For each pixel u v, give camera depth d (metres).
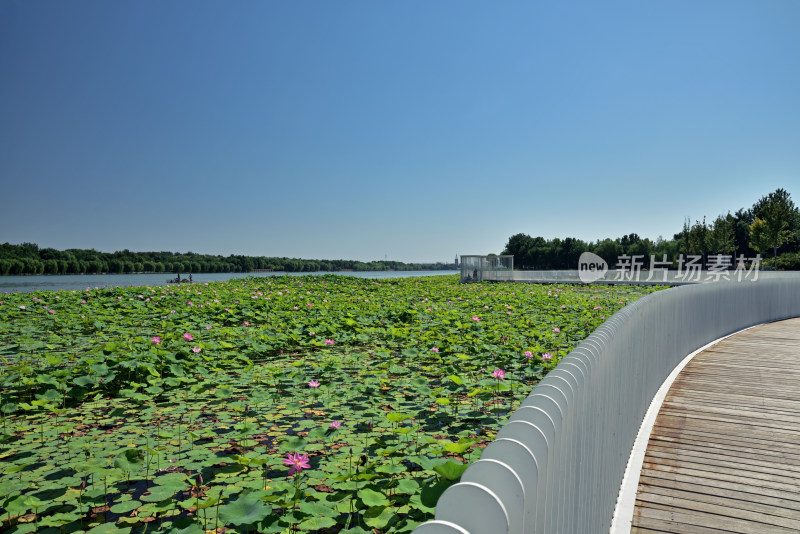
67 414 4.25
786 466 3.27
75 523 2.51
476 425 3.95
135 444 3.55
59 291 14.50
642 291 19.77
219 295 14.23
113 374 4.92
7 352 6.68
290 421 4.05
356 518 2.55
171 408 4.40
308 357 6.55
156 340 6.21
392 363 6.19
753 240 39.81
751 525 2.54
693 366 6.20
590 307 12.49
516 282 26.58
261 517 2.27
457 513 0.89
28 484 2.90
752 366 6.20
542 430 1.19
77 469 2.85
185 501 2.51
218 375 5.52
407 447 3.42
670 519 2.61
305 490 2.65
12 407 4.00
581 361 1.89
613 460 2.69
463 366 5.98
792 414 4.36
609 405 2.54
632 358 3.54
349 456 3.30
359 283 20.75
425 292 17.58
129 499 2.71
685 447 3.61
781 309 11.25
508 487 0.92
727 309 8.78
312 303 12.46
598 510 2.22
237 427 3.81
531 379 5.46
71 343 7.31
